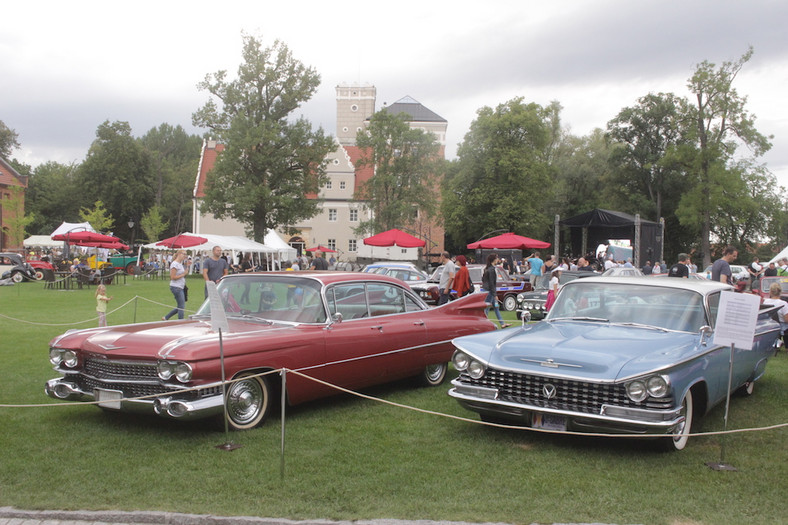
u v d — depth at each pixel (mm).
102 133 73500
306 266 37812
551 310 6449
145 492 4133
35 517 3760
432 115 80000
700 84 47000
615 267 19156
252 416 5664
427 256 51062
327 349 6086
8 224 53875
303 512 3824
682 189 58000
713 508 3973
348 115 84750
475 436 5547
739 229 61094
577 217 36281
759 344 6871
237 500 4008
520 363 5176
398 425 5863
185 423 5836
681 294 5969
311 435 5504
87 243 29641
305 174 47125
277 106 46750
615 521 3744
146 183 75438
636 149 59656
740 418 6285
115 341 5488
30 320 14039
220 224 65375
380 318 6836
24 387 7180
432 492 4184
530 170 46969
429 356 7316
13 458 4805
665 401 4715
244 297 6566
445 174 56156
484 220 48875
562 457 4973
